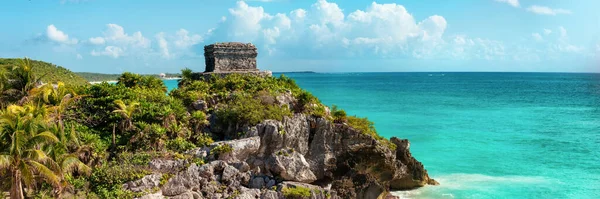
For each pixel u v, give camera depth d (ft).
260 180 126.00
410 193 156.04
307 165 135.95
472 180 168.35
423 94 527.40
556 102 430.61
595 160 195.62
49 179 95.76
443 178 171.32
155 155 122.42
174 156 123.24
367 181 144.15
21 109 105.91
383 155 151.02
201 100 151.12
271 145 137.18
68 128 124.16
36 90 131.75
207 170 121.19
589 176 172.35
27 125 92.73
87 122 136.15
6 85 137.08
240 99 147.74
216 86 163.63
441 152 209.56
